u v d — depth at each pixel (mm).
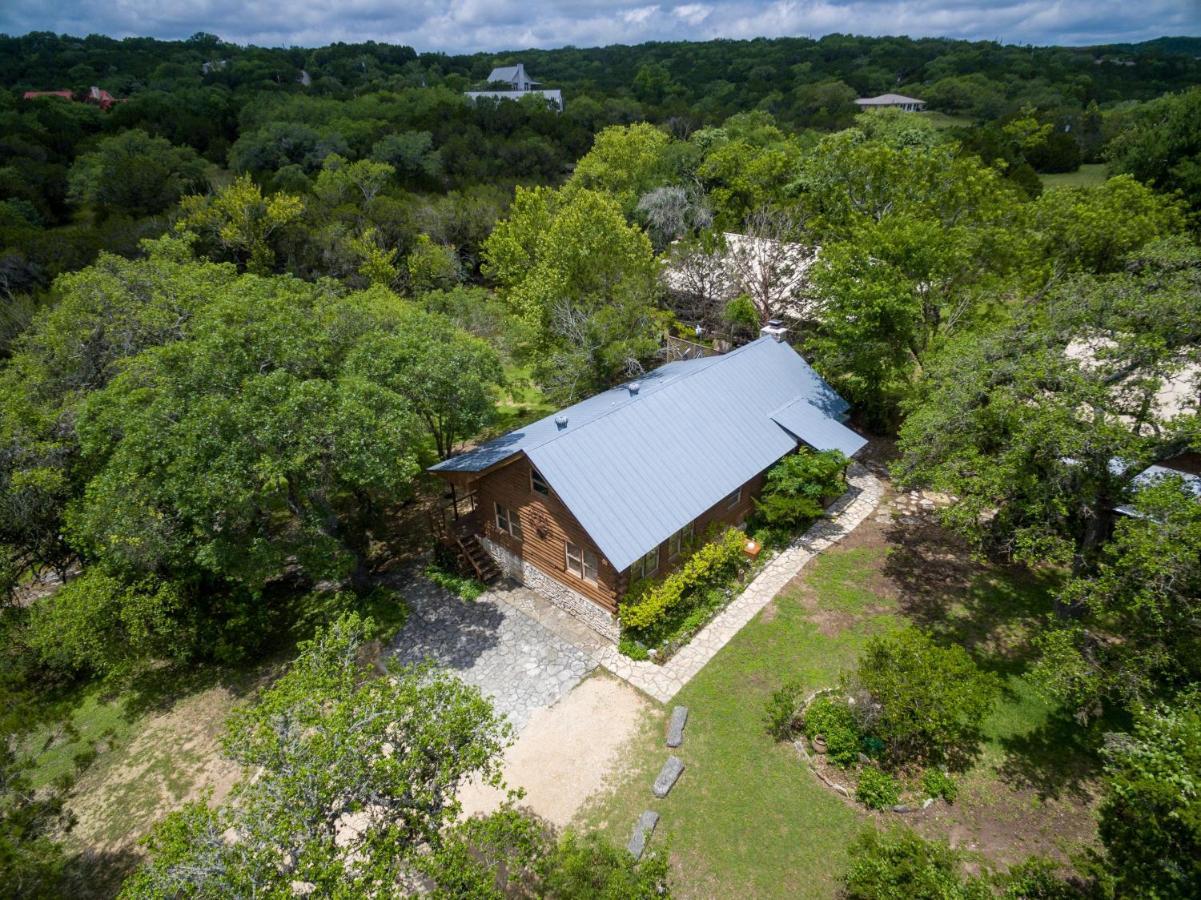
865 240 27938
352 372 21531
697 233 48531
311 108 96375
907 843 12109
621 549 18844
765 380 27266
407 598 23062
